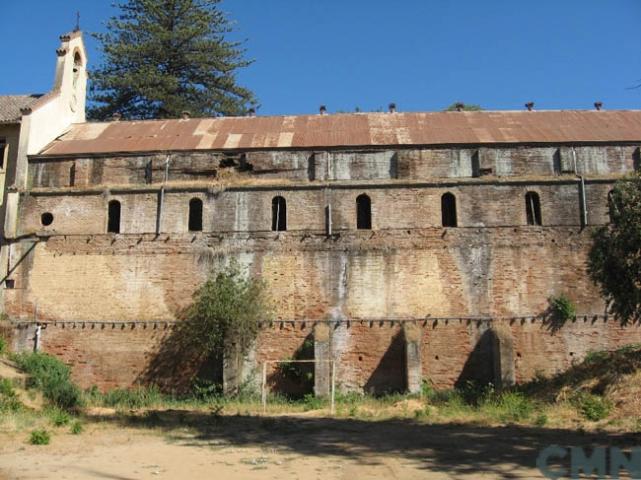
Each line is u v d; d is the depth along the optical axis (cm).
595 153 3378
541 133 3519
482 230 3278
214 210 3366
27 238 3369
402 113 3922
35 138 3559
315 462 1517
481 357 3152
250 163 3450
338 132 3641
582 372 2669
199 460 1529
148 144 3575
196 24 5216
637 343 3095
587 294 3195
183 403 2980
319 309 3231
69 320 3275
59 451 1627
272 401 3033
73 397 2783
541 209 3297
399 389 3133
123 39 5134
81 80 4134
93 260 3334
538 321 3175
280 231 3322
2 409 2291
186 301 3272
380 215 3322
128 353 3234
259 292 3212
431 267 3250
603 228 2356
